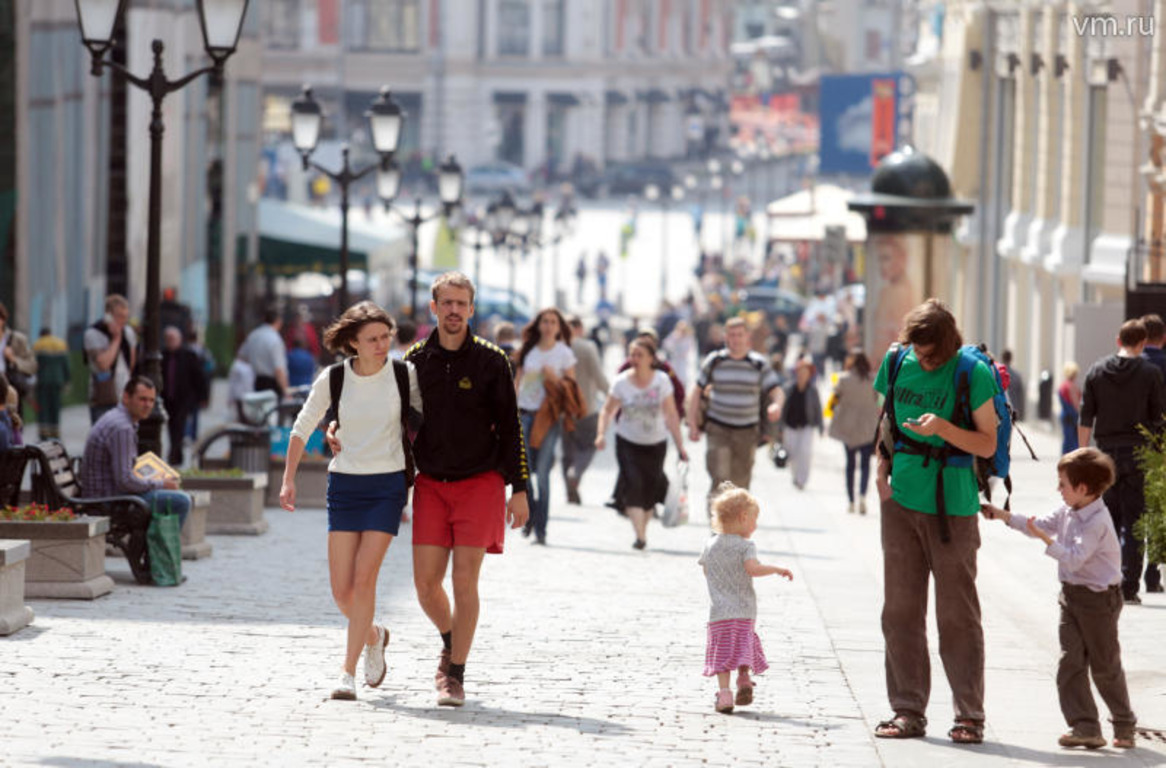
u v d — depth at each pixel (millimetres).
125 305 51125
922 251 75375
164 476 36625
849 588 37562
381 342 24375
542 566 39969
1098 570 23406
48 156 82688
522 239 124562
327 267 109062
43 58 82312
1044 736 23969
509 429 24578
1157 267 60906
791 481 68188
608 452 77250
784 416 63844
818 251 176625
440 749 21953
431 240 149500
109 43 39562
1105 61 77375
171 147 96562
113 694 24469
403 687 25719
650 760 21844
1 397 34406
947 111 110000
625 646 29719
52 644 27938
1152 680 27984
